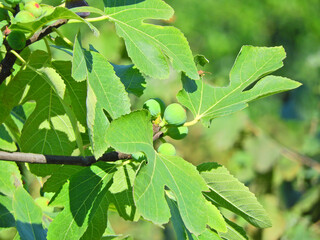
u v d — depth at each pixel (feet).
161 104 3.31
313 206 8.19
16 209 3.25
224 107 3.34
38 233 3.28
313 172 8.30
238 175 8.44
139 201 2.74
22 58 3.27
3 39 3.08
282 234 8.09
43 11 3.07
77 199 3.17
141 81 3.68
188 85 3.34
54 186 3.39
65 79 3.29
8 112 3.39
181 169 2.92
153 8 3.19
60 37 3.31
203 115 3.32
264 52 3.44
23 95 3.38
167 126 3.26
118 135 2.81
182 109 3.26
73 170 3.38
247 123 8.39
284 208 8.30
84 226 3.14
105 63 3.01
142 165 2.81
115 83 2.99
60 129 3.45
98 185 3.19
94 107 2.88
